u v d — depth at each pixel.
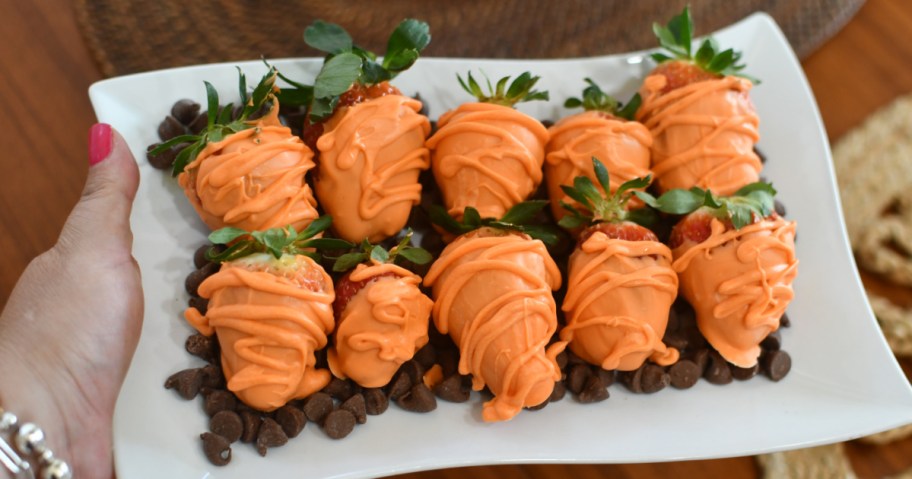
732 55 0.46
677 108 0.45
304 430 0.41
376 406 0.42
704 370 0.44
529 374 0.41
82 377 0.40
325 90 0.41
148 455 0.39
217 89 0.44
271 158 0.41
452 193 0.44
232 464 0.40
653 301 0.42
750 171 0.45
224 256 0.40
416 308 0.41
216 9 0.50
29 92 0.49
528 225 0.44
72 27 0.50
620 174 0.44
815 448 0.49
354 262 0.41
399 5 0.51
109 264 0.40
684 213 0.44
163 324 0.41
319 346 0.41
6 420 0.38
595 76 0.48
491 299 0.41
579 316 0.43
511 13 0.52
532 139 0.44
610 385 0.44
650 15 0.53
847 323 0.46
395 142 0.42
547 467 0.47
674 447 0.43
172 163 0.43
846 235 0.47
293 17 0.50
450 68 0.47
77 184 0.48
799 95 0.50
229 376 0.40
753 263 0.43
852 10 0.56
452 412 0.42
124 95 0.43
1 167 0.48
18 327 0.40
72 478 0.41
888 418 0.44
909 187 0.54
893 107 0.56
